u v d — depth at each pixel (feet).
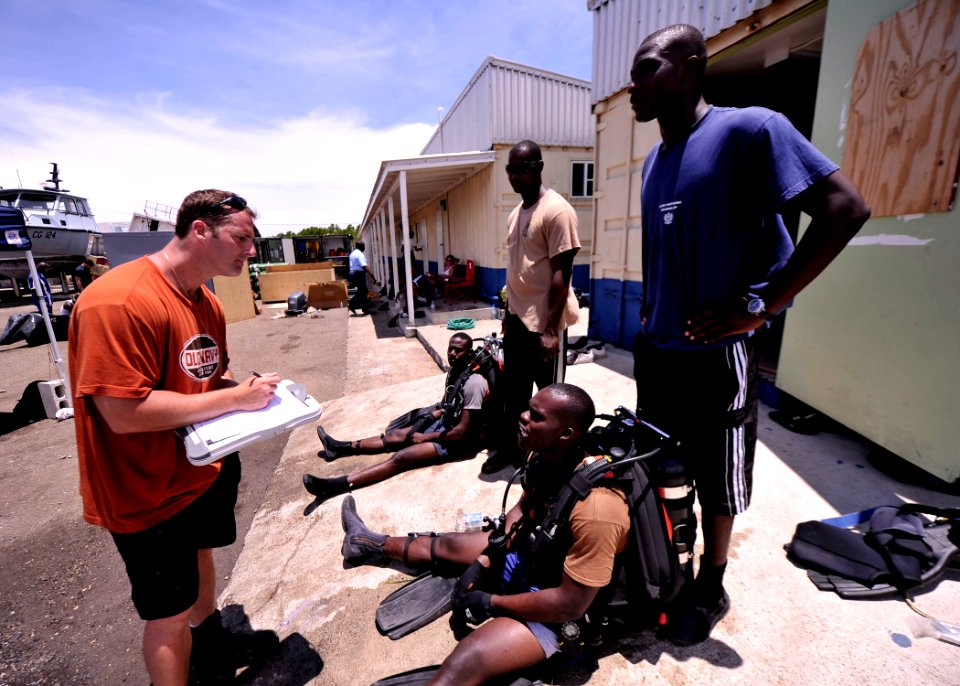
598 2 17.81
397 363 21.03
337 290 42.22
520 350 9.17
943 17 6.86
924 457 7.61
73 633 6.93
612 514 4.30
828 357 9.68
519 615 4.70
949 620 5.46
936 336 7.30
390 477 9.96
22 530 9.72
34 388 16.61
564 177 31.04
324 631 6.32
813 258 3.98
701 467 5.17
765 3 11.27
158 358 4.31
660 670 5.14
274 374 4.98
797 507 7.69
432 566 6.89
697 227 4.62
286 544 8.29
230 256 4.61
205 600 5.66
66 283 58.80
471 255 35.91
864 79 8.53
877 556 6.10
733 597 5.99
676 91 4.51
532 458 5.49
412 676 5.19
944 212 7.05
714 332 4.58
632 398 12.60
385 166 25.27
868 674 4.89
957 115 6.75
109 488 4.23
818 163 3.88
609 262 18.93
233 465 5.65
